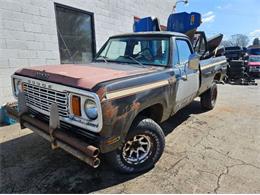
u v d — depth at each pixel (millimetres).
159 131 3029
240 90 9758
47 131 2604
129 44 3877
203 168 3105
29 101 3027
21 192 2561
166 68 3365
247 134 4398
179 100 3719
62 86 2408
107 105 2203
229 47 19141
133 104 2518
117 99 2307
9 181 2754
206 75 4977
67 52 6316
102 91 2184
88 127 2279
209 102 5879
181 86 3654
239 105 6781
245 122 5133
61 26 6020
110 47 4141
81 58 6832
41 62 5582
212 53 6195
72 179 2822
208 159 3363
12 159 3273
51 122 2438
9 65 4906
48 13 5586
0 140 3924
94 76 2469
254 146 3850
